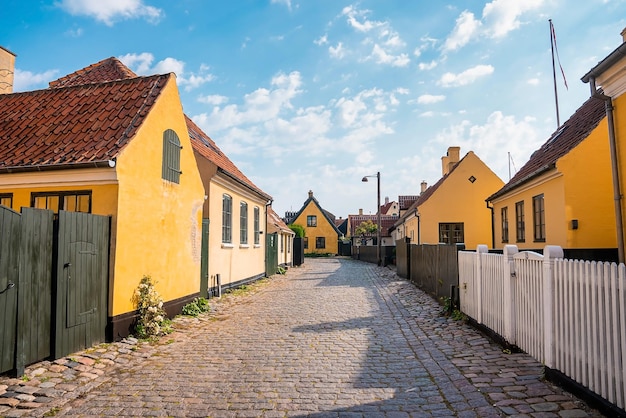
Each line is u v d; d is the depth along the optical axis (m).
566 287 4.53
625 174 6.29
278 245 25.70
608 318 3.80
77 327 6.39
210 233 12.77
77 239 6.42
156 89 9.09
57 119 8.77
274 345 7.28
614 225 10.44
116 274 7.27
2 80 12.10
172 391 5.05
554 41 19.08
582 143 10.59
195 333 8.29
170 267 9.32
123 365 6.15
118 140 7.67
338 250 54.28
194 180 10.69
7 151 7.97
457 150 27.53
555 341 4.76
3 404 4.51
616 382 3.68
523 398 4.41
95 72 12.63
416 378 5.39
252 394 4.91
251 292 14.68
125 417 4.32
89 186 7.34
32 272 5.57
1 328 5.02
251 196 17.58
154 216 8.57
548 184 11.66
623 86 6.11
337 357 6.46
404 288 14.84
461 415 4.16
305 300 12.73
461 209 23.66
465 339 7.17
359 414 4.28
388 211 68.06
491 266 7.02
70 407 4.59
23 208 5.43
